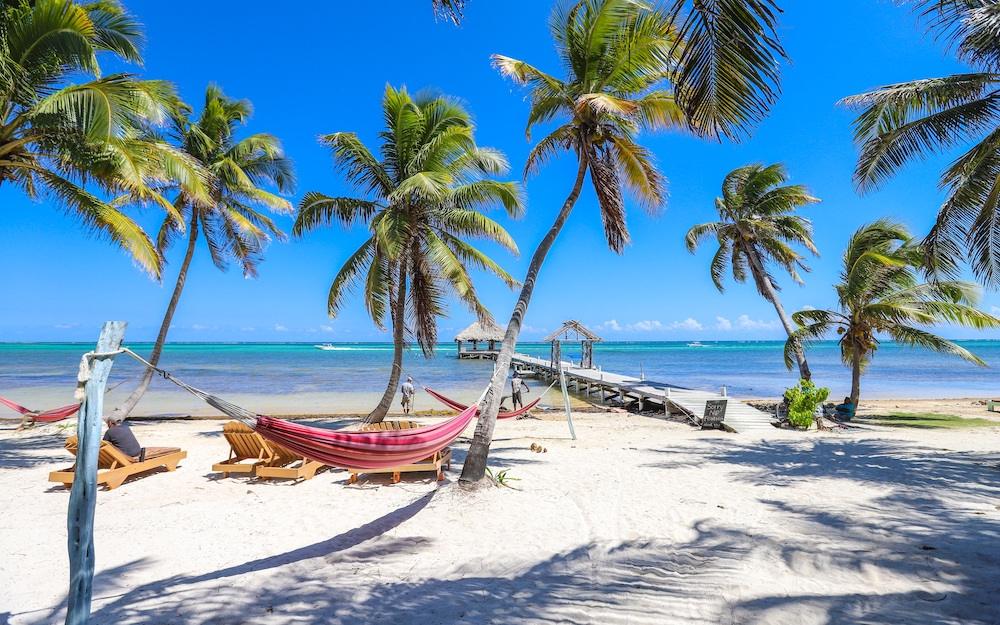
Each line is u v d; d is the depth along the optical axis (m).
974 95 9.05
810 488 7.40
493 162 10.42
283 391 24.81
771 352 99.81
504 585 4.15
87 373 2.65
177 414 17.75
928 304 15.29
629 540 5.25
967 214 9.06
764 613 3.59
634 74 8.59
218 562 4.67
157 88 8.48
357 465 4.99
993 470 8.59
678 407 16.64
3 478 7.80
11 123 7.73
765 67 2.51
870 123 9.63
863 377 38.97
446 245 12.41
